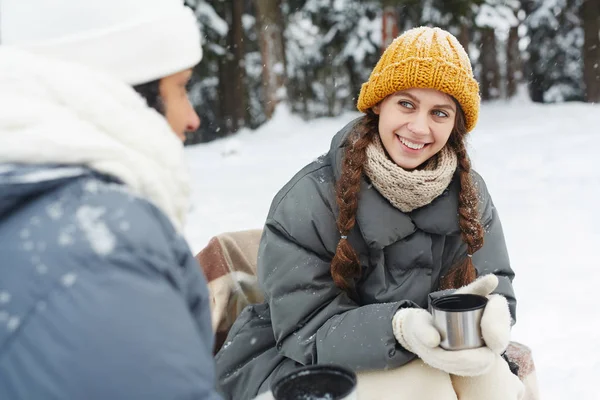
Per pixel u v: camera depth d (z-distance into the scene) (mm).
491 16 16797
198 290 958
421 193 2068
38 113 887
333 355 1909
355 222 2117
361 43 19016
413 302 1954
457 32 19906
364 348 1866
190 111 1256
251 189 8836
